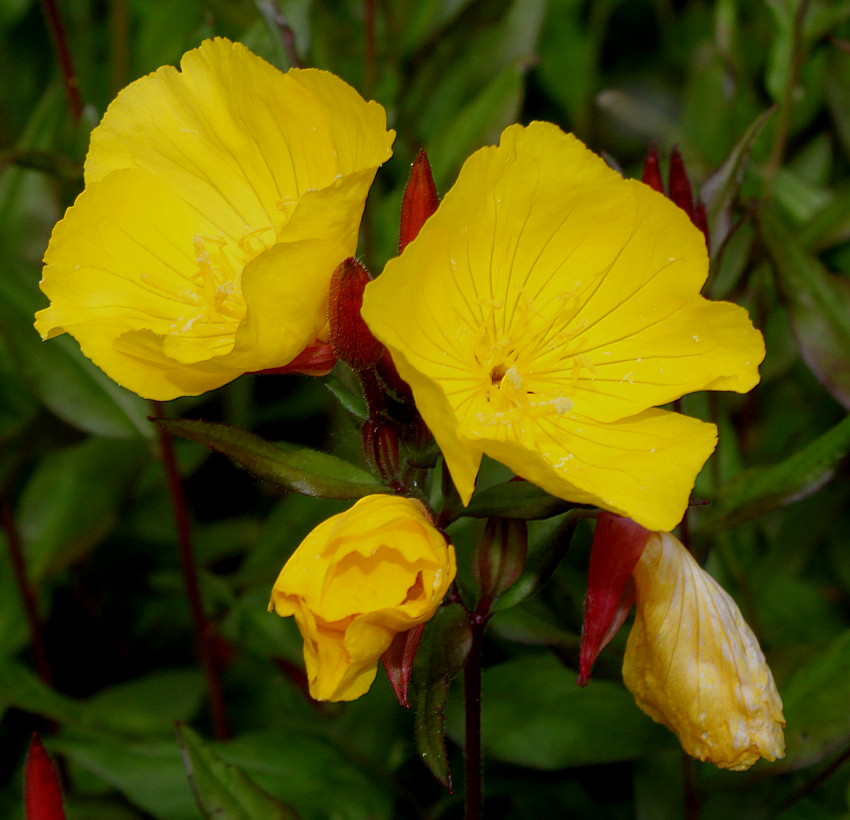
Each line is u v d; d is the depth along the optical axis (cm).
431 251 36
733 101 50
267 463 38
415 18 53
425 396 35
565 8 60
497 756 43
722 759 38
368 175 36
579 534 46
